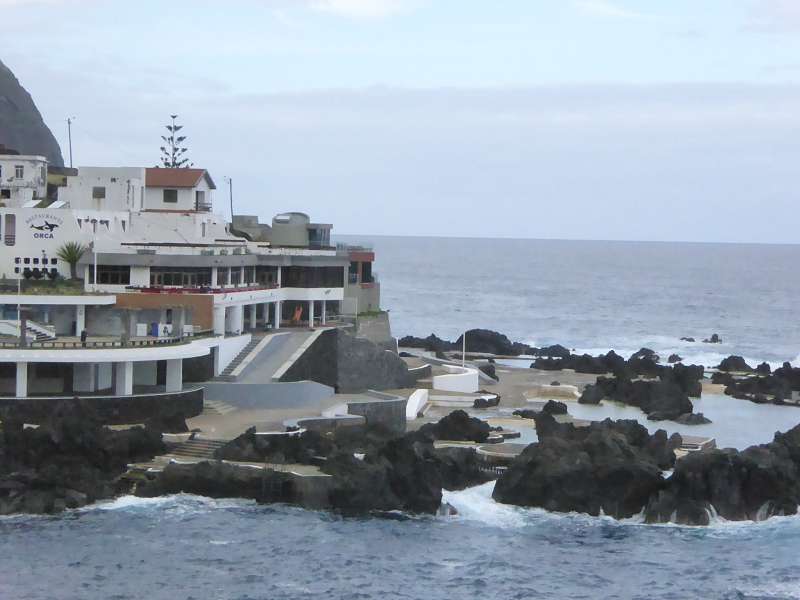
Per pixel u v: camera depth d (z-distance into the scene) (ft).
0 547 296.10
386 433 374.43
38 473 326.85
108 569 285.43
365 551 302.45
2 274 442.50
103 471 338.95
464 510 336.90
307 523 320.50
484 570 293.84
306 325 499.92
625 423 391.65
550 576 291.79
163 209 525.75
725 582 290.76
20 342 374.02
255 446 348.18
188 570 286.25
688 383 572.51
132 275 438.81
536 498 341.21
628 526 330.13
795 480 346.13
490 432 422.82
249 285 479.41
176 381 391.45
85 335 392.68
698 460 339.57
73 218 444.96
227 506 330.95
